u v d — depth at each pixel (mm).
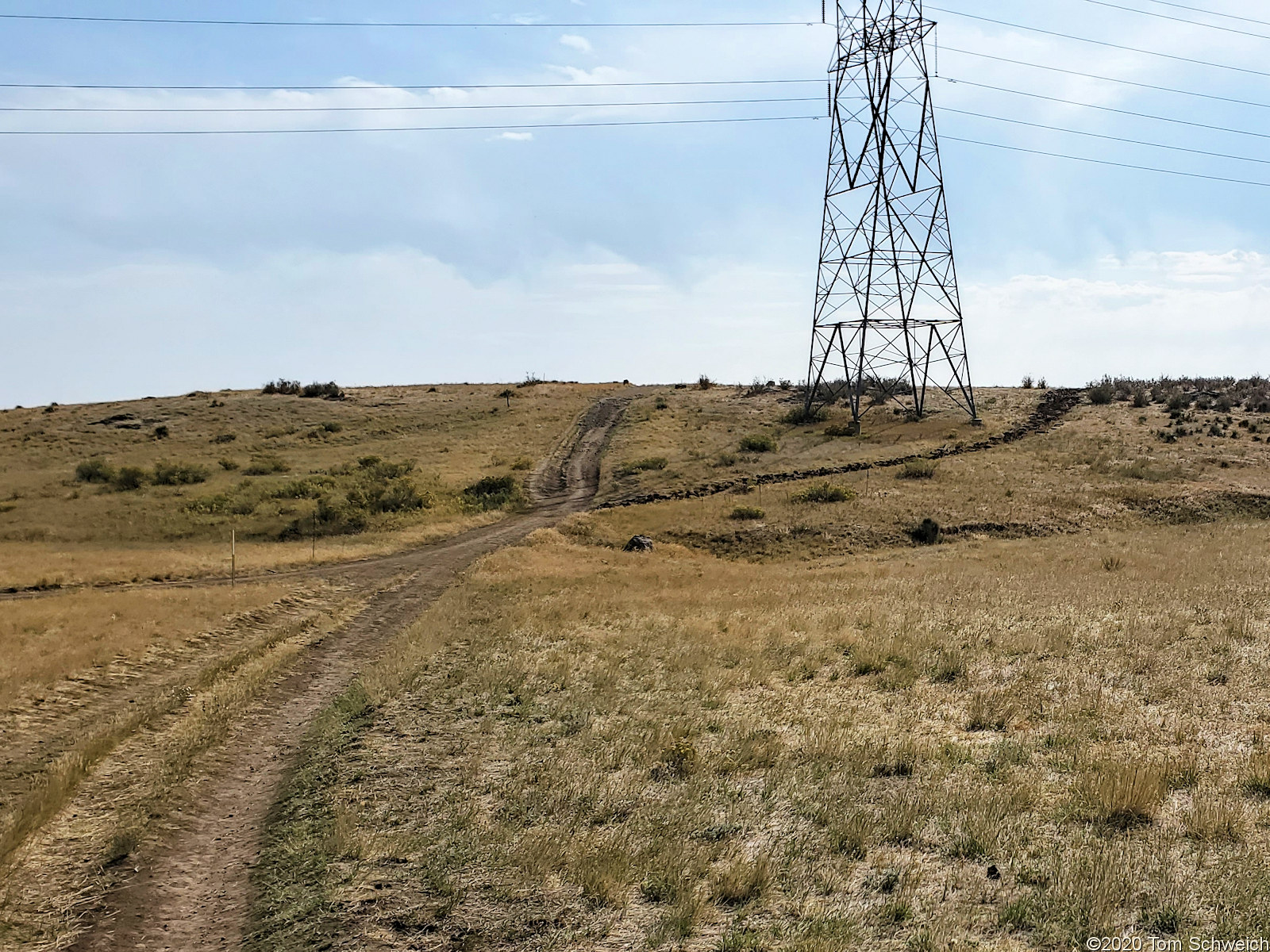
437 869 9281
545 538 48188
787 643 19875
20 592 35531
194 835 11148
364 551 47156
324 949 7992
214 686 18594
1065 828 9156
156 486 69125
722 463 68312
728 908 8070
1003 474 57281
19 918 8945
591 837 9773
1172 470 56125
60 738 15461
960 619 21219
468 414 105312
